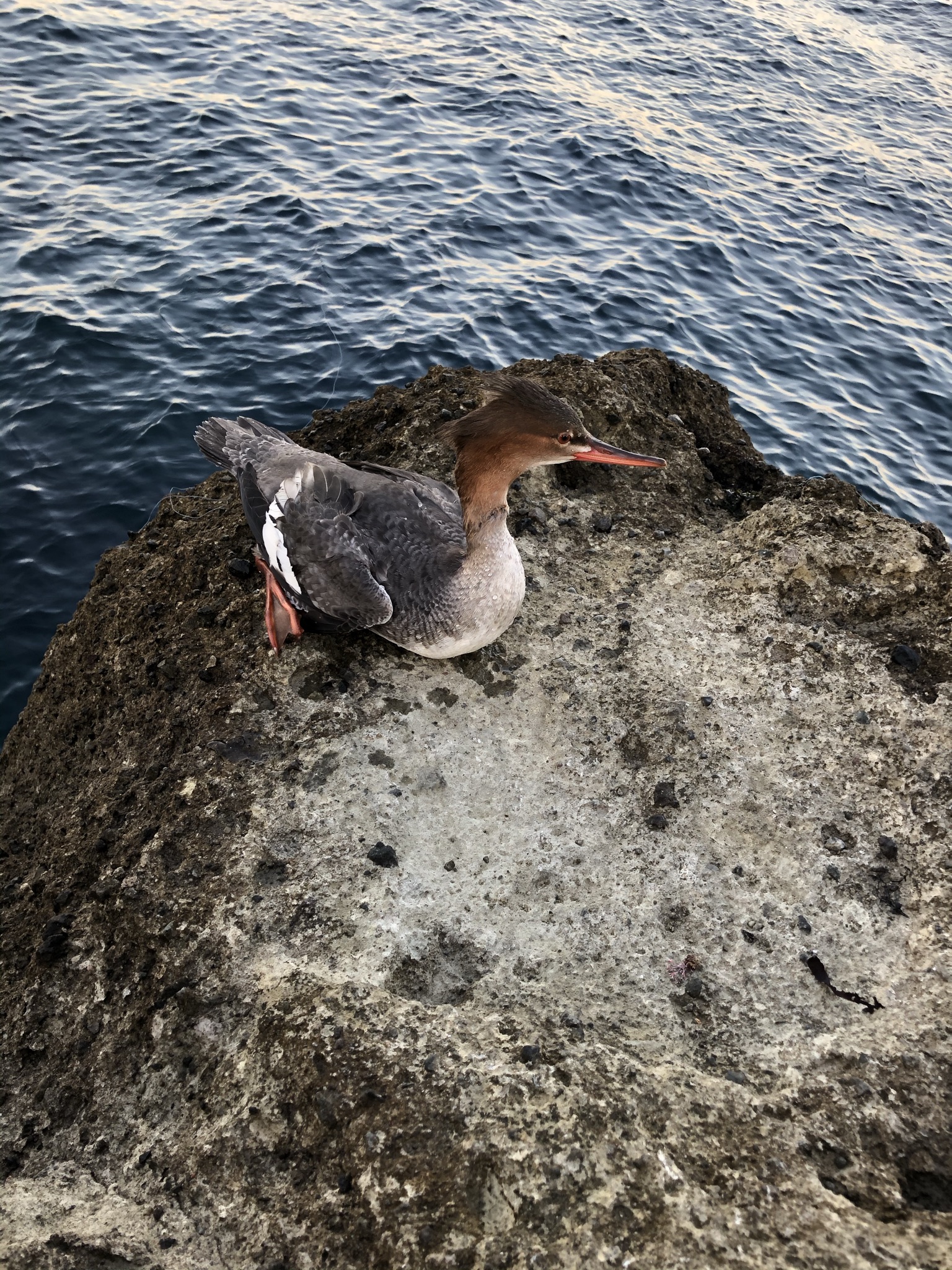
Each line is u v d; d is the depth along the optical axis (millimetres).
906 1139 511
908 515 1496
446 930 621
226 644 779
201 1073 575
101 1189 547
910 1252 459
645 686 744
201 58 2414
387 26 2840
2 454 1329
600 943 617
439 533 750
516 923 626
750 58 3266
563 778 696
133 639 818
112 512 1273
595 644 777
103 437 1370
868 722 716
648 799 684
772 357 1815
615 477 943
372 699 734
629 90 2816
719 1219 470
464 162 2203
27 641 1125
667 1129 509
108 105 2129
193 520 923
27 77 2176
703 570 846
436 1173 492
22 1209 528
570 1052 542
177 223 1805
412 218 1947
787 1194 482
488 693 743
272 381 1498
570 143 2373
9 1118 589
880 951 608
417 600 714
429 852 656
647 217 2168
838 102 3080
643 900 635
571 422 690
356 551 723
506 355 1630
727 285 2000
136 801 700
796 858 650
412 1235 476
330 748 702
